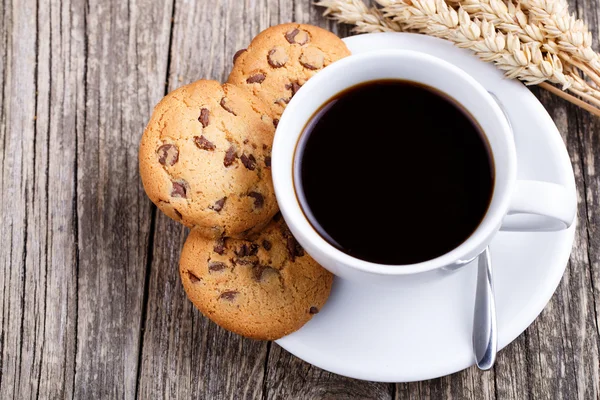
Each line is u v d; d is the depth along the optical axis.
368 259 0.45
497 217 0.42
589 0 0.53
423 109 0.46
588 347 0.51
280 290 0.48
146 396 0.53
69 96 0.55
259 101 0.48
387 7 0.50
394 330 0.48
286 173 0.44
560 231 0.48
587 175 0.52
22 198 0.54
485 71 0.49
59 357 0.53
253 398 0.52
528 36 0.49
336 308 0.48
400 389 0.52
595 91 0.50
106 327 0.53
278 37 0.49
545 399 0.51
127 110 0.54
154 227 0.53
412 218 0.45
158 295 0.53
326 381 0.52
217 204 0.47
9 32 0.55
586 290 0.52
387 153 0.46
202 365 0.52
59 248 0.54
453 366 0.48
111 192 0.54
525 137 0.48
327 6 0.53
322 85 0.45
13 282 0.54
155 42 0.55
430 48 0.49
